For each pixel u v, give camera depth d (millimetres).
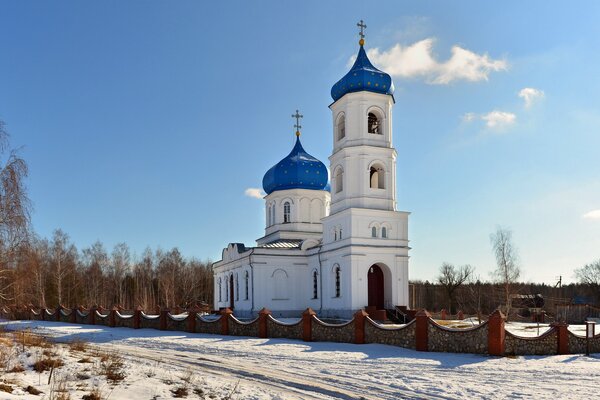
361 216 52906
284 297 61625
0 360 22078
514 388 20453
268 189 72375
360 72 54344
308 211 69625
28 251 37750
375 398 18734
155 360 27453
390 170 54562
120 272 112625
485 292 95250
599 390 20109
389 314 52469
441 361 27094
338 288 55594
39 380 19109
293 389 20125
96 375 20328
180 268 115750
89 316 57375
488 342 28891
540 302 70062
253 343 35250
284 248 62312
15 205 34688
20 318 67625
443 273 98812
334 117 57250
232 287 69812
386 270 54312
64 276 97625
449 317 63281
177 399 17188
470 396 19156
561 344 29875
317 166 70188
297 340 36719
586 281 114312
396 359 27812
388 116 55094
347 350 31312
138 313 50438
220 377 22297
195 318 44500
